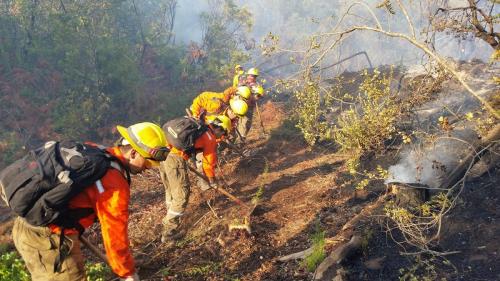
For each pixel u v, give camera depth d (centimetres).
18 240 281
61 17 1275
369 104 606
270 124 923
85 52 1280
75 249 286
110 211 262
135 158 285
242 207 535
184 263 430
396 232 400
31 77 1302
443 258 359
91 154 261
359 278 347
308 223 475
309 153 727
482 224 389
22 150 1088
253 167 688
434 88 590
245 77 827
